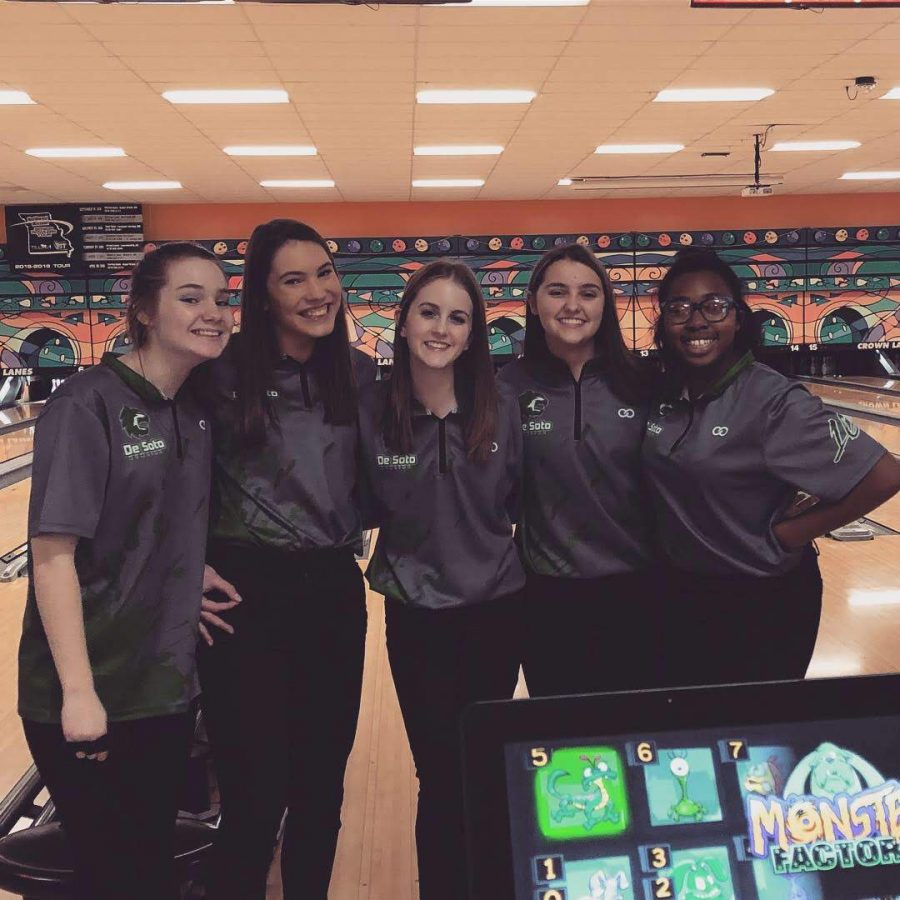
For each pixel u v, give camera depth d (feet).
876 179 35.63
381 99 21.11
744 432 5.63
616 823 2.29
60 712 4.87
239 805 5.43
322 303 5.59
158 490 5.08
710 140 27.25
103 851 4.98
